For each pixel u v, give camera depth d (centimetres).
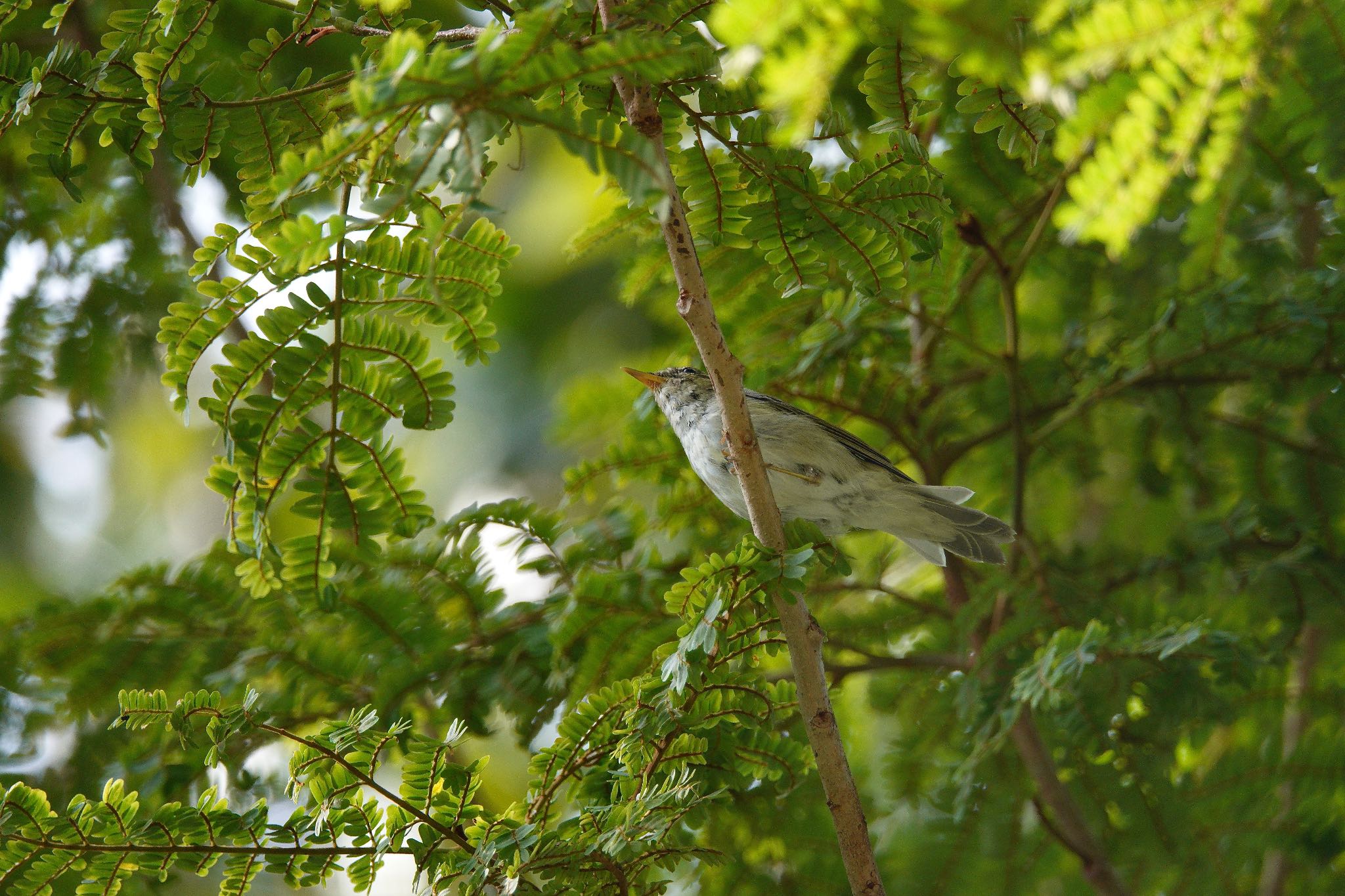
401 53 363
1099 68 310
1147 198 335
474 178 369
